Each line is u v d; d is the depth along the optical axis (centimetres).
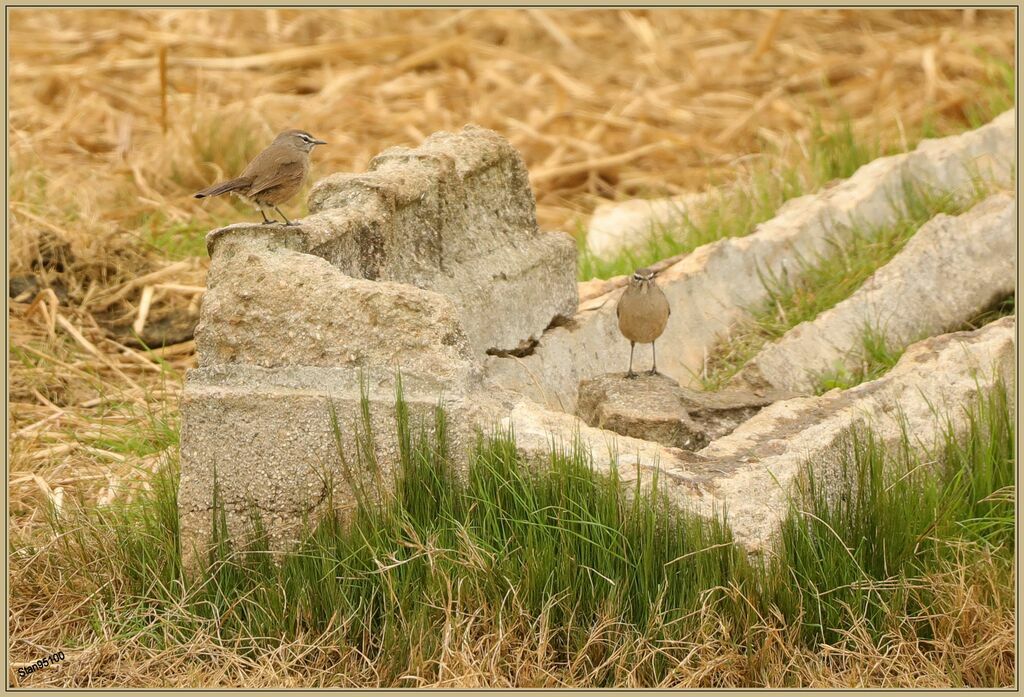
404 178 1501
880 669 1239
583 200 2880
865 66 3431
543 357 1686
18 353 1884
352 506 1287
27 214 2153
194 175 2578
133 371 1936
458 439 1279
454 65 3525
